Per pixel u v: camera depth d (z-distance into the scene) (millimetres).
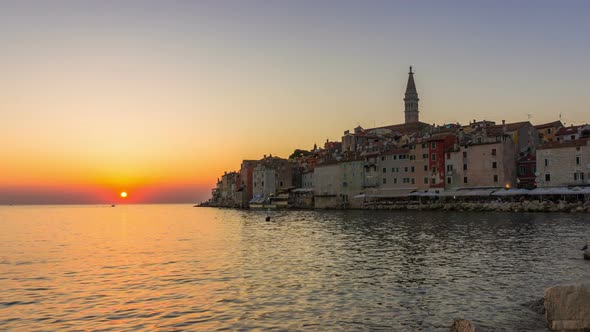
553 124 154125
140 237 84938
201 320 26438
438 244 57562
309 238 72375
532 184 129625
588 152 113250
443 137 143875
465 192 131000
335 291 32906
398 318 26219
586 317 21859
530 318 25688
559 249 50500
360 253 52156
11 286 37094
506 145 129875
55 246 69438
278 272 41125
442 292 31984
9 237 88125
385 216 120000
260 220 132750
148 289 35188
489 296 30641
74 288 36062
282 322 25766
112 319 27062
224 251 58312
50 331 24984
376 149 175125
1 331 25062
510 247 52812
